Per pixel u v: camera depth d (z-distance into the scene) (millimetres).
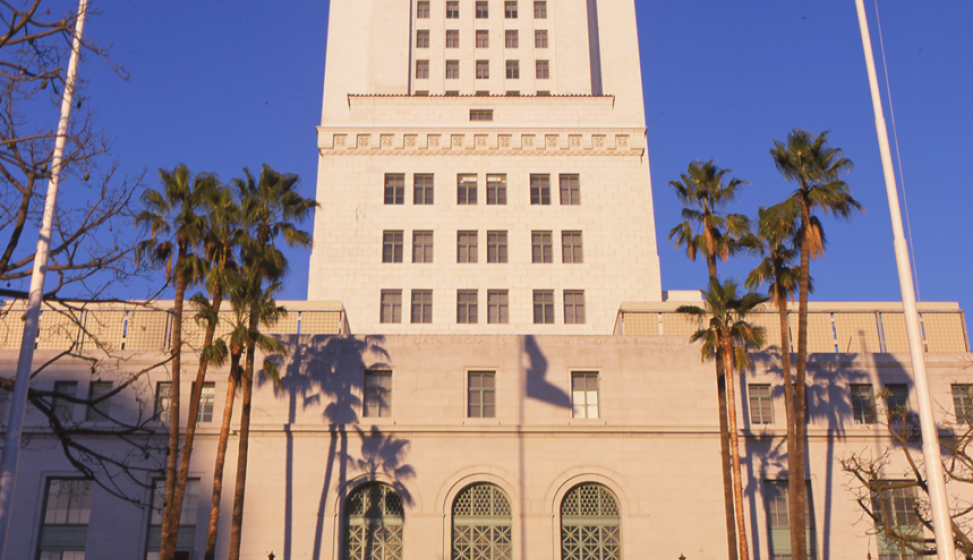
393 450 38969
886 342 43188
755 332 36594
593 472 38906
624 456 39156
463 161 58875
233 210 36406
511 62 68500
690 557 37938
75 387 39219
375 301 55031
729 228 38031
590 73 69812
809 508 38719
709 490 38750
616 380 40375
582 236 57125
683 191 39281
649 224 63375
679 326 44031
